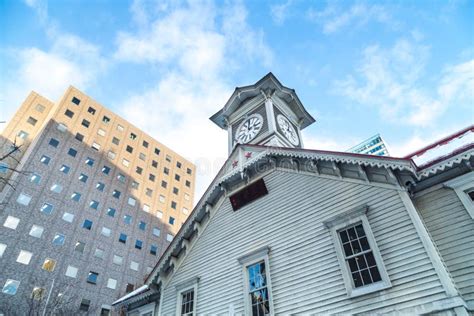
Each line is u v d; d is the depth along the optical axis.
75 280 38.41
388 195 8.82
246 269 10.73
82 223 43.62
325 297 8.34
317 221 9.88
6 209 36.06
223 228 12.70
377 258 7.98
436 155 9.09
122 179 54.56
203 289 11.55
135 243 49.56
